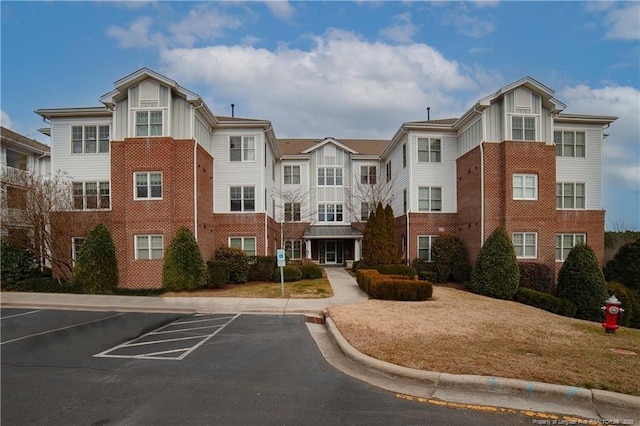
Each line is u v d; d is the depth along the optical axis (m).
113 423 4.55
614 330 8.95
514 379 5.44
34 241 18.44
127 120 18.77
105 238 17.52
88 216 19.00
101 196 19.80
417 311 11.62
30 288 17.12
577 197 22.05
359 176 30.17
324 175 30.30
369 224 22.39
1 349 8.05
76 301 14.55
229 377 6.18
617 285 16.69
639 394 4.97
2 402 5.19
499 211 19.73
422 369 5.96
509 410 4.80
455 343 7.60
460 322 9.92
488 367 5.99
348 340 7.93
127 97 18.80
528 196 19.70
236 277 19.34
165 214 18.19
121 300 14.85
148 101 18.56
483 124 20.00
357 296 15.29
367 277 15.73
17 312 12.87
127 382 5.98
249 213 22.09
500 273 17.14
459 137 23.00
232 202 22.23
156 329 10.12
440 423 4.48
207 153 20.75
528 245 19.56
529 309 13.12
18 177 18.62
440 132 23.34
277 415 4.72
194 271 17.31
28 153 24.75
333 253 31.25
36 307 13.73
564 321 10.64
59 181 19.59
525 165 19.64
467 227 21.53
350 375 6.20
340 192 30.34
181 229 17.70
